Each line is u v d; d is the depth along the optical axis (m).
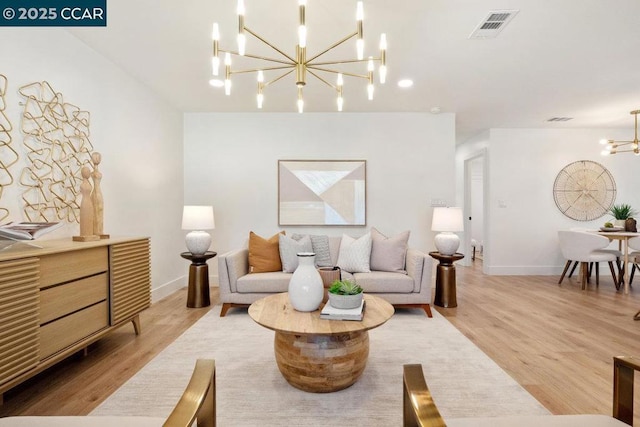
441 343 2.45
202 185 4.41
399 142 4.43
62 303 1.79
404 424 1.00
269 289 3.09
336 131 4.43
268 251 3.39
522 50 2.70
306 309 1.94
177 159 4.23
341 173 4.40
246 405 1.66
